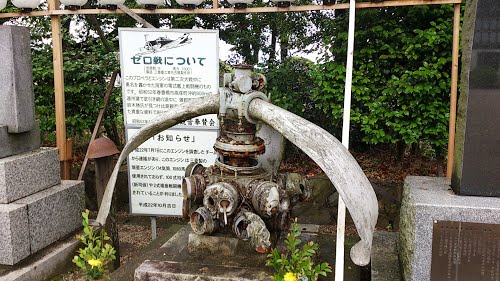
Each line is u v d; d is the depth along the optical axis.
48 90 5.84
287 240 3.17
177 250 3.53
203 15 7.02
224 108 3.19
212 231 3.26
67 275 3.88
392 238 4.21
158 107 4.61
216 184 3.10
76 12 4.49
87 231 3.30
